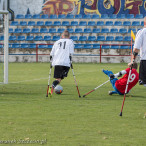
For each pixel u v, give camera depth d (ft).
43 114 64.90
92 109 69.92
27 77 142.41
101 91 98.37
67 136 49.67
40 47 268.41
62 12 301.84
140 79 74.79
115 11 296.92
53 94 91.71
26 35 278.67
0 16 274.36
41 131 52.42
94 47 265.13
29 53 264.72
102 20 281.95
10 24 290.56
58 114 64.85
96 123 57.62
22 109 69.77
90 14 299.17
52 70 178.29
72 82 123.34
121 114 63.46
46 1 302.86
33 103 77.00
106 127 54.95
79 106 73.26
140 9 295.07
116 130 53.16
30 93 93.40
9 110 68.69
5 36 116.37
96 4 298.35
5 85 112.27
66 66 89.35
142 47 72.95
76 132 51.93
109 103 77.36
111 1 296.92
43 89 102.32
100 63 237.66
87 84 116.78
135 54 70.54
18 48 264.31
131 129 53.72
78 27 279.28
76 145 45.32
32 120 59.77
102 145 45.34
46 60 249.34
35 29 281.95
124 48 258.57
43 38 277.44
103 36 270.05
